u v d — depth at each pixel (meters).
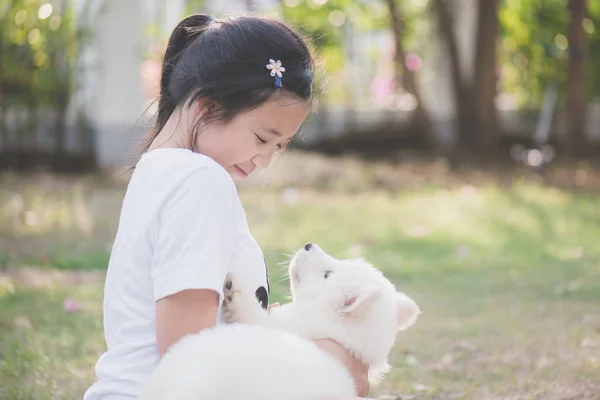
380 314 2.70
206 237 2.36
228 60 2.51
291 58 2.58
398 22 14.50
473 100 14.94
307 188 12.12
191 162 2.45
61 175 12.17
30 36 11.96
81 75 12.59
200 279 2.32
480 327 5.50
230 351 2.19
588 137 15.55
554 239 8.97
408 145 15.66
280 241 8.43
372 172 13.26
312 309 2.74
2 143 12.31
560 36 15.84
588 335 5.16
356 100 16.34
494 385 4.32
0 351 4.69
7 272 6.75
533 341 5.11
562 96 15.69
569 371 4.44
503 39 16.47
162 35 14.27
